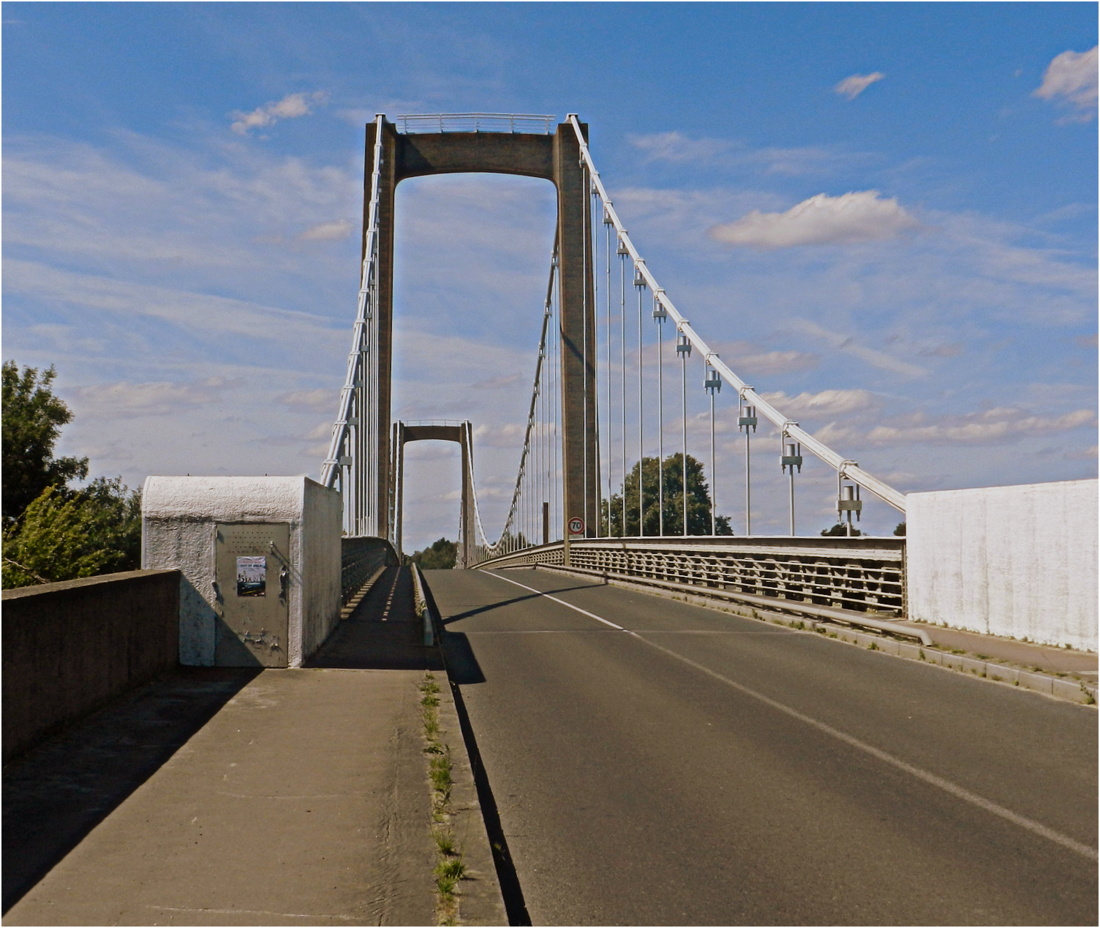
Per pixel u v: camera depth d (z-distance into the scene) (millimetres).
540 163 52281
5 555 22750
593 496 47344
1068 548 12586
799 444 20875
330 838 5270
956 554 15070
